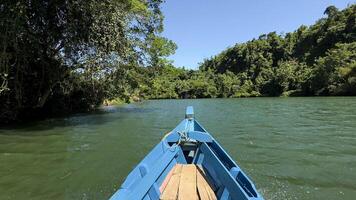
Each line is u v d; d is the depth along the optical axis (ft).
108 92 93.50
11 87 61.72
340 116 68.59
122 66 84.38
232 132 48.96
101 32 61.36
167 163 19.95
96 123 62.54
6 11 54.34
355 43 216.95
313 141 40.68
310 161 31.17
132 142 41.63
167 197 16.63
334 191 23.32
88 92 89.71
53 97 79.77
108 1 59.98
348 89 178.09
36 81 68.85
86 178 26.76
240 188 14.35
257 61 350.23
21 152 36.47
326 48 285.43
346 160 31.32
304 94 220.02
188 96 293.02
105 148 38.06
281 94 244.63
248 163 30.68
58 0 59.67
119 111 93.76
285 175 26.96
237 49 388.37
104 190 23.97
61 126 57.98
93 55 73.31
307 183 25.03
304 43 331.77
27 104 69.15
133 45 82.79
